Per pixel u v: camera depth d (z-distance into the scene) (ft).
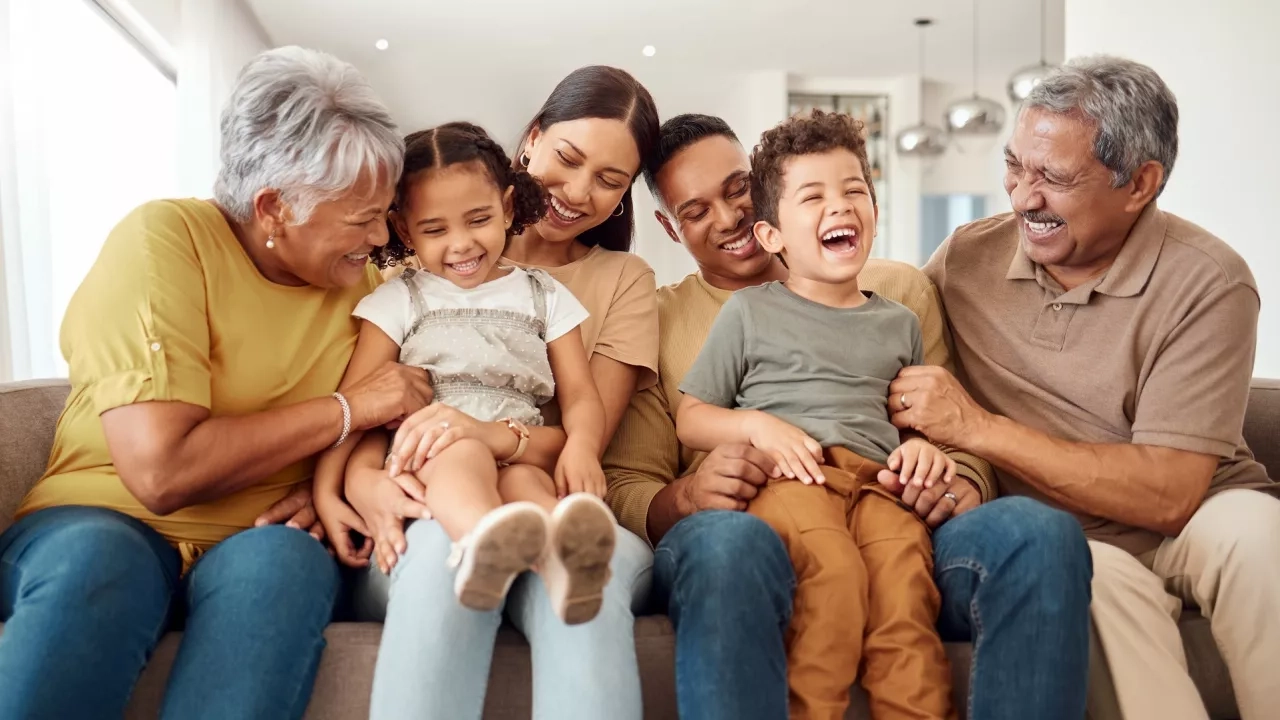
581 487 5.12
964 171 27.35
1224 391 5.48
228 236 5.14
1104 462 5.38
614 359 6.14
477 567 3.91
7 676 3.93
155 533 4.75
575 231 6.40
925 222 28.55
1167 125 5.64
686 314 6.61
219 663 4.18
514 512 3.90
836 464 5.26
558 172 6.18
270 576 4.36
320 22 21.36
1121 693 4.88
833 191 5.67
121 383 4.50
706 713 4.16
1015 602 4.48
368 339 5.48
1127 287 5.79
